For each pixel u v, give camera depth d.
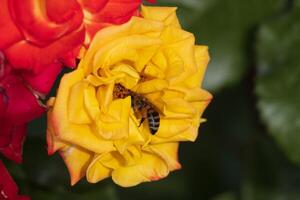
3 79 0.56
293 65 0.76
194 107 0.61
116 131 0.58
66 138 0.57
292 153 0.76
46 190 0.74
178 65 0.59
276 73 0.76
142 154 0.61
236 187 0.88
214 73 0.76
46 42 0.56
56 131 0.57
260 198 0.81
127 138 0.59
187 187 0.88
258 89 0.76
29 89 0.57
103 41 0.58
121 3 0.58
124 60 0.59
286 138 0.76
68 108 0.57
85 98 0.58
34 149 0.73
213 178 0.88
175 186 0.88
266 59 0.76
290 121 0.76
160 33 0.59
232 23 0.76
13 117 0.57
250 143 0.81
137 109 0.60
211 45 0.76
